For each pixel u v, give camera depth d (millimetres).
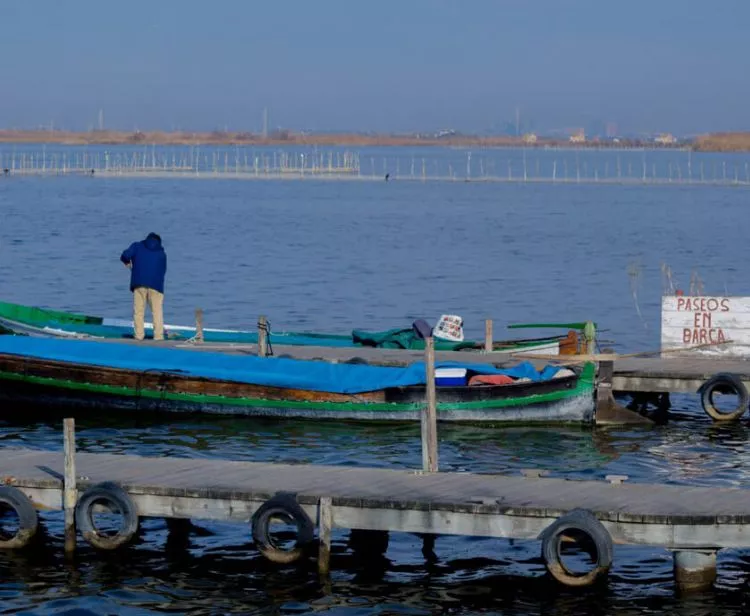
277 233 90000
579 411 30969
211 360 32250
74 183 168625
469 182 188625
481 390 30906
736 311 34750
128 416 31938
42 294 55875
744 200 137375
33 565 21453
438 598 20219
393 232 91562
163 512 21375
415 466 27250
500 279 63312
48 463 23250
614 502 20281
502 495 20750
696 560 20141
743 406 31797
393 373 31141
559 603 19984
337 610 19734
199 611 19703
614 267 68812
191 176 194875
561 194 151000
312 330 47219
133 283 37000
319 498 20672
